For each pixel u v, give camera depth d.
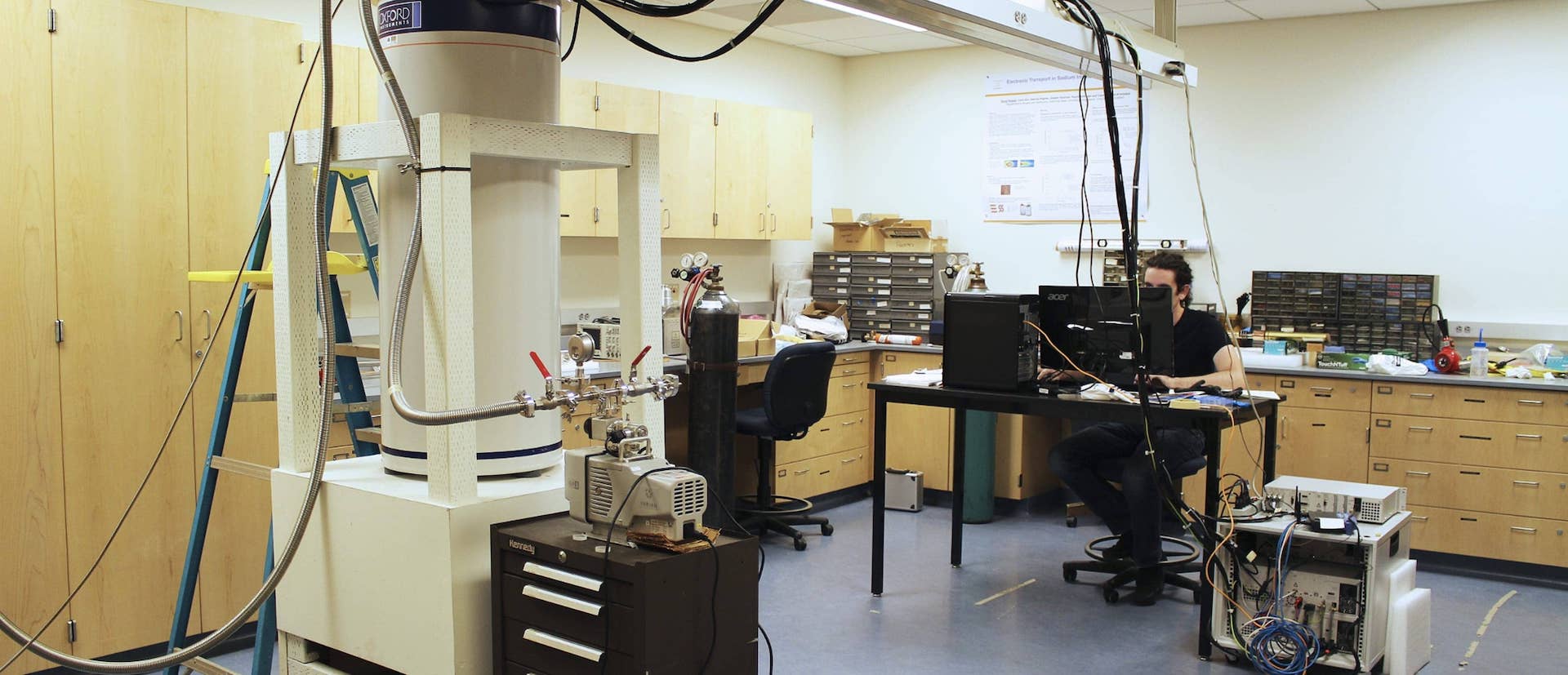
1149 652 3.53
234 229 3.47
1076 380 3.90
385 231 2.25
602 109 4.75
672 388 2.18
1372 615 3.15
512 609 2.05
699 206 5.27
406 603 2.13
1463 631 3.77
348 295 4.09
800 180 5.88
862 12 2.68
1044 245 6.02
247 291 2.58
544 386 2.28
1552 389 4.26
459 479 2.06
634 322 2.31
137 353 3.30
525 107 2.21
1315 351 4.98
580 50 5.01
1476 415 4.43
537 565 1.99
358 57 3.75
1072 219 5.92
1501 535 4.41
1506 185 4.86
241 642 3.59
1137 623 3.82
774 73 6.11
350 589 2.24
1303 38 5.24
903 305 5.98
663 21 5.42
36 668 3.17
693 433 3.34
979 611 3.95
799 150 5.85
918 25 2.82
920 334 5.91
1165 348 3.74
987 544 4.90
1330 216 5.23
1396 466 4.61
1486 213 4.90
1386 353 4.95
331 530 2.27
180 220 3.36
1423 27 4.98
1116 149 3.00
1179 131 5.58
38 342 3.11
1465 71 4.91
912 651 3.54
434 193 1.97
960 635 3.69
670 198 5.11
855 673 3.35
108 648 3.28
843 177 6.67
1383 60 5.07
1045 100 5.96
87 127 3.16
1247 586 3.38
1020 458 5.44
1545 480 4.31
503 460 2.25
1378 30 5.07
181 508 3.41
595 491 2.01
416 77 2.15
